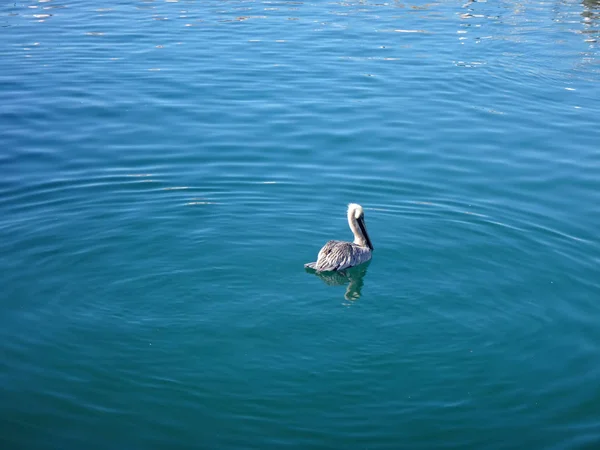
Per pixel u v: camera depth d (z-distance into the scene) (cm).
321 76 3128
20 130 2616
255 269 1859
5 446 1308
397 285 1805
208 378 1480
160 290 1761
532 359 1551
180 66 3244
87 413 1390
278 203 2197
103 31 3759
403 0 4388
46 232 2005
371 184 2294
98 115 2745
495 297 1756
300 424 1372
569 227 2052
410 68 3222
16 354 1534
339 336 1608
